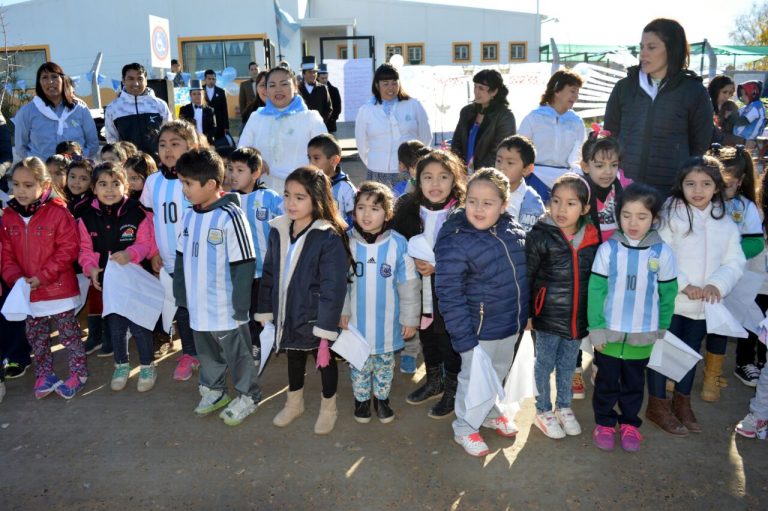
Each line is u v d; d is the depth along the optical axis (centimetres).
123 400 370
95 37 1903
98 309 438
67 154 505
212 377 346
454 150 518
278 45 1914
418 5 2208
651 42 374
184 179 322
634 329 294
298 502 270
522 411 350
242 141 489
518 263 298
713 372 351
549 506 264
